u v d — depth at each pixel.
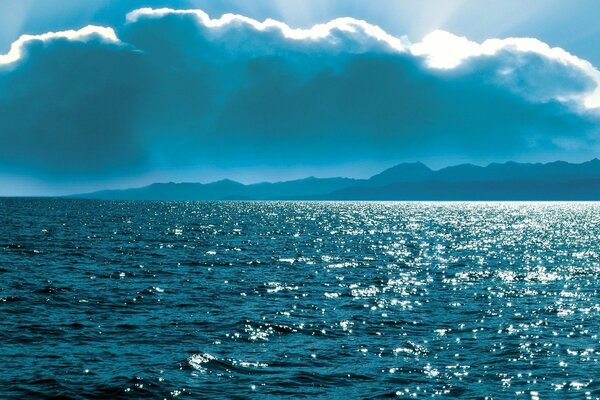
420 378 27.59
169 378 26.41
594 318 40.88
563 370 28.94
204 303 44.38
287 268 67.38
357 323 38.66
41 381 25.44
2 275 54.62
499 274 64.56
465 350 32.47
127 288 50.19
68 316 38.25
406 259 79.62
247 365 28.88
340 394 25.33
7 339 32.03
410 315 41.56
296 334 35.38
